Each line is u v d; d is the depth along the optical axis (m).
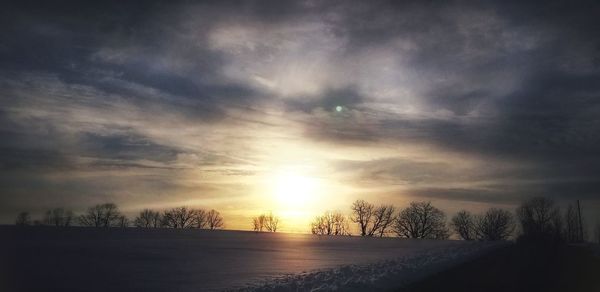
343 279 24.30
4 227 101.88
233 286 25.89
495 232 132.88
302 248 64.12
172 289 25.34
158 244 65.44
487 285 22.05
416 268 28.33
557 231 85.50
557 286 22.00
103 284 27.16
